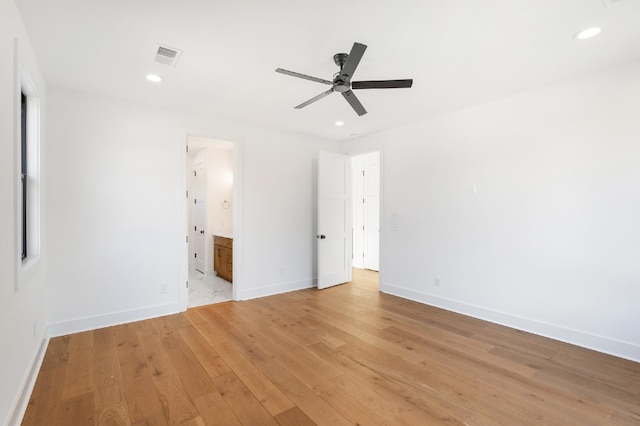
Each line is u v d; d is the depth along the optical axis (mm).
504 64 2629
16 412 1824
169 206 3727
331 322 3488
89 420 1849
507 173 3357
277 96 3334
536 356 2672
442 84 3031
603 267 2746
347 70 2227
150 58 2521
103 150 3322
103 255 3318
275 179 4688
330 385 2230
